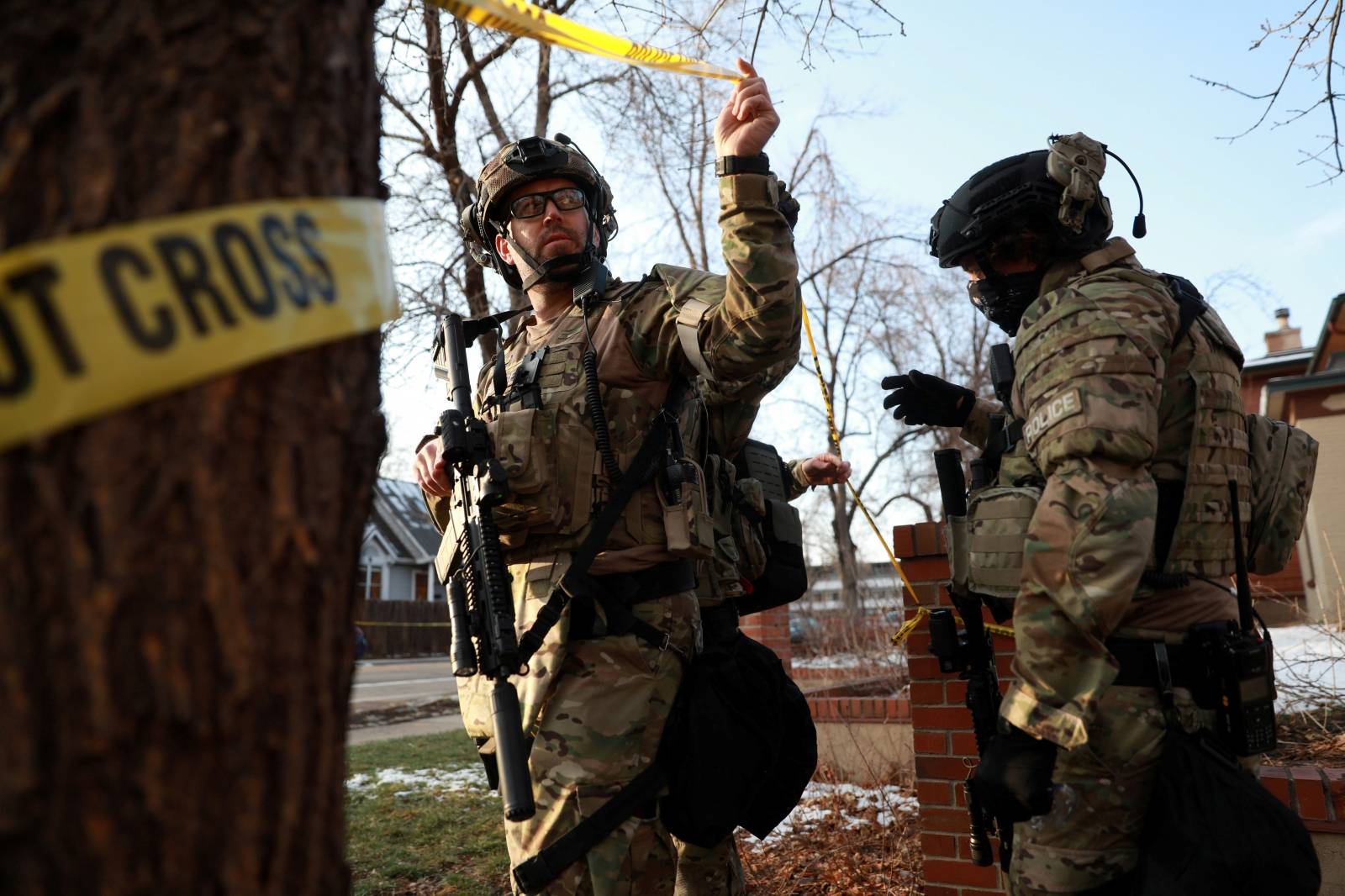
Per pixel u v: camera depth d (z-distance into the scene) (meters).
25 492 0.80
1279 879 1.61
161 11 0.94
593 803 2.13
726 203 2.10
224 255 0.91
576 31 1.63
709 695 2.31
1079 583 1.66
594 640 2.23
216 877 0.87
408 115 6.75
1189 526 1.84
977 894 3.16
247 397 0.92
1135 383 1.73
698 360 2.27
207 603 0.87
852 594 11.08
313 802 0.97
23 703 0.79
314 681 0.97
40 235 0.84
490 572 2.12
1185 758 1.73
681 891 2.63
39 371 0.80
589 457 2.31
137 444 0.85
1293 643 5.48
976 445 2.74
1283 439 2.15
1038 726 1.68
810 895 3.50
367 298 1.06
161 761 0.84
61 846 0.79
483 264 3.01
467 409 2.39
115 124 0.89
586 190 2.67
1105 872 1.77
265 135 0.97
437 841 4.43
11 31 0.88
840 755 5.23
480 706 2.33
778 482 3.14
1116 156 2.19
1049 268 2.12
